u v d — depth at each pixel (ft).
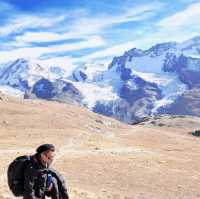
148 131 496.64
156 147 362.94
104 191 148.46
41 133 341.62
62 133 347.36
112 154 251.60
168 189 173.58
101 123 554.05
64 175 175.83
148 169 213.66
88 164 207.92
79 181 165.78
